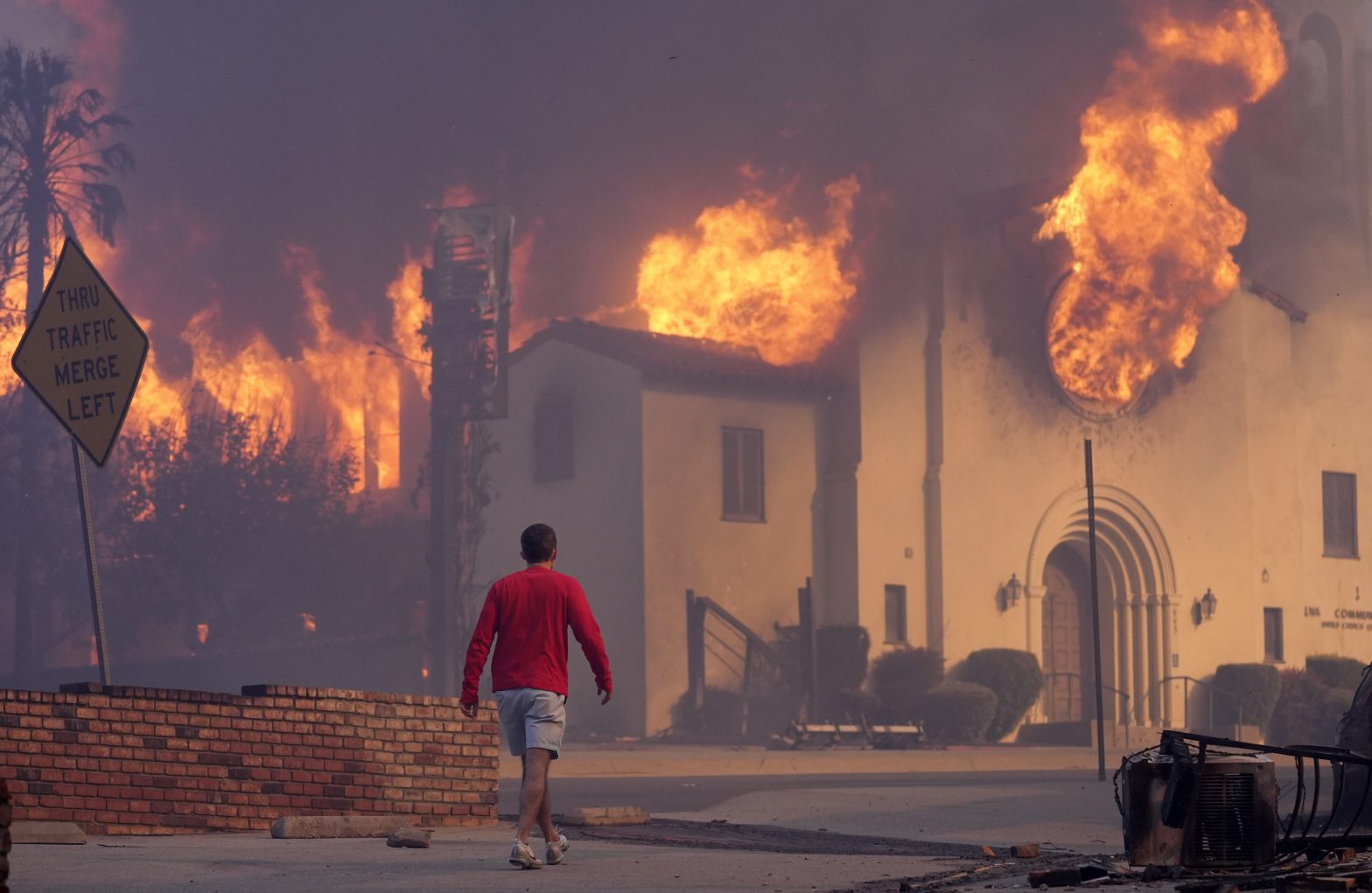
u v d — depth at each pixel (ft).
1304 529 206.39
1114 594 188.55
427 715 59.26
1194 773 37.14
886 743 155.74
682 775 111.96
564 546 168.55
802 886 37.37
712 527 165.89
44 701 51.44
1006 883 38.50
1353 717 54.54
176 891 35.19
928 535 173.37
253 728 55.47
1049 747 162.50
